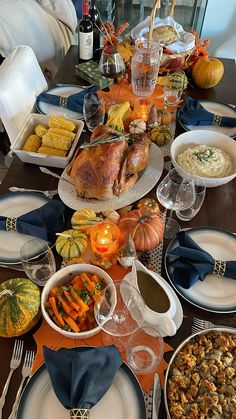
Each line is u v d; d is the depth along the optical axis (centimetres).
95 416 72
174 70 168
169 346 84
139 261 94
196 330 87
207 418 70
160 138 135
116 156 111
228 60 193
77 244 98
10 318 80
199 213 115
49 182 124
